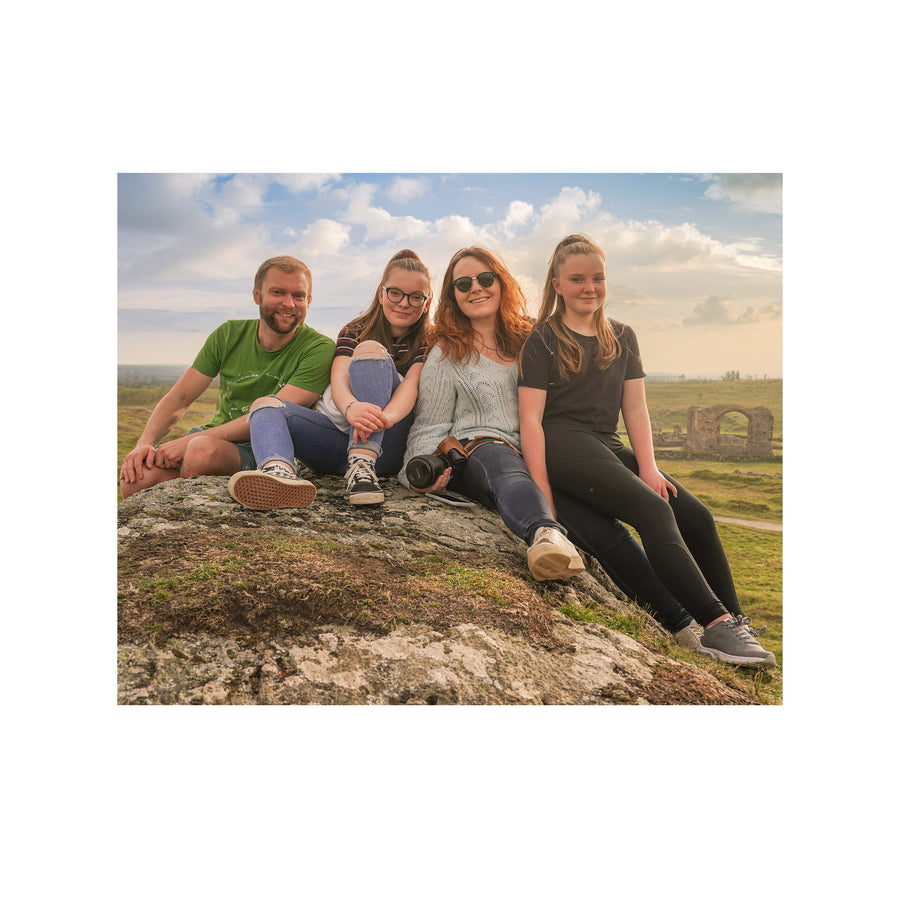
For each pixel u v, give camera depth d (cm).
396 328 421
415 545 355
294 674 274
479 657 292
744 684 336
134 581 302
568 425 388
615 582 389
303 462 407
